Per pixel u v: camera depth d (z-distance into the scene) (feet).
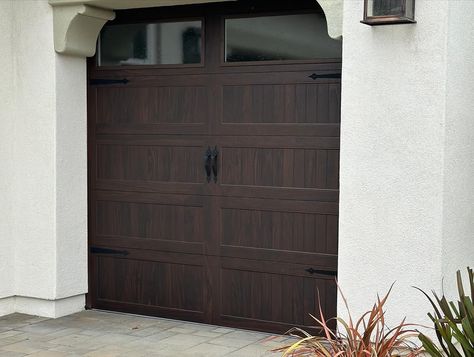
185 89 19.76
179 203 19.95
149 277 20.51
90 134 21.08
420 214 15.20
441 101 14.90
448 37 14.88
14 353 17.10
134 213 20.63
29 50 20.27
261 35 18.70
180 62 19.86
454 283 15.67
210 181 19.49
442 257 15.03
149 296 20.53
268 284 18.85
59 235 20.30
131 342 17.99
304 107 18.21
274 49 18.56
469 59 15.90
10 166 20.52
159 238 20.30
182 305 20.06
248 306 19.12
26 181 20.52
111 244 20.97
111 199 20.90
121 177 20.75
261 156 18.81
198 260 19.76
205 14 19.36
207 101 19.47
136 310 20.72
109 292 21.09
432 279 15.11
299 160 18.33
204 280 19.71
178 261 20.04
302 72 18.17
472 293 12.85
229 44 19.19
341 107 15.99
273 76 18.54
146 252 20.49
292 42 18.31
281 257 18.63
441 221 14.99
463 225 16.01
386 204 15.55
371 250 15.72
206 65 19.43
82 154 20.93
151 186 20.33
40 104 20.24
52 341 18.08
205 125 19.52
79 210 20.89
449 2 14.79
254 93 18.83
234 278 19.31
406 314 15.38
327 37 17.88
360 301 15.88
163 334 18.72
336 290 17.98
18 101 20.51
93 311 21.11
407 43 15.20
